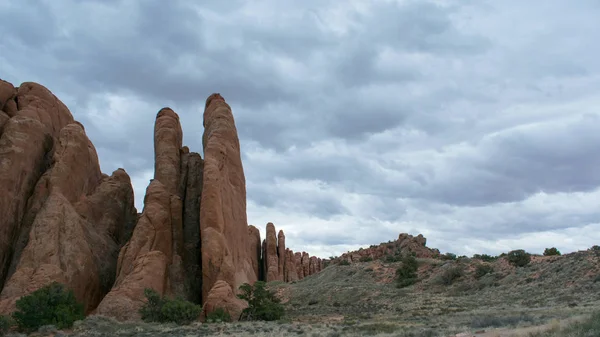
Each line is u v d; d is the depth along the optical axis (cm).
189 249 4906
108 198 5228
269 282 8556
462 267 6259
